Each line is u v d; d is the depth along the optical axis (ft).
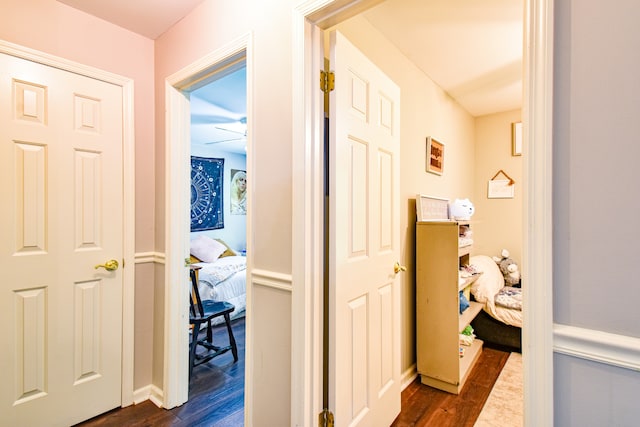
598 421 2.25
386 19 6.20
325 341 4.46
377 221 5.44
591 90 2.27
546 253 2.40
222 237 17.85
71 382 5.80
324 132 4.38
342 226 4.42
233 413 6.19
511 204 11.69
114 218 6.33
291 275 4.15
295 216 4.07
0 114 5.07
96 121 6.07
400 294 6.84
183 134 6.58
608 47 2.22
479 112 11.78
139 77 6.64
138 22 6.19
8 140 5.15
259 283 4.58
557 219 2.39
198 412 6.22
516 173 11.60
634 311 2.14
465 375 7.47
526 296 2.48
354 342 4.73
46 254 5.55
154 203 6.91
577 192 2.32
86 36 5.92
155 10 5.82
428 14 6.06
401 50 7.30
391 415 5.86
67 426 5.73
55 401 5.62
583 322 2.31
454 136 10.45
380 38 6.62
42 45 5.42
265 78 4.52
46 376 5.53
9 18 5.11
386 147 5.74
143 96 6.71
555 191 2.40
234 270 12.51
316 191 4.18
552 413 2.39
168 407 6.31
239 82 8.87
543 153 2.41
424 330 7.38
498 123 11.90
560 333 2.35
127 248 6.48
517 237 11.59
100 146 6.13
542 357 2.41
